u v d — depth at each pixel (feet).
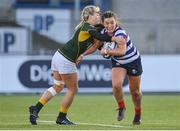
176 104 144.05
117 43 95.25
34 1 220.02
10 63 177.58
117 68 97.45
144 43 195.11
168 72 177.78
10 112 127.03
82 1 216.13
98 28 97.66
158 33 193.57
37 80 177.47
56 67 97.66
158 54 178.60
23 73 177.58
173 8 224.53
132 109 133.49
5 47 190.80
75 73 97.55
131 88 99.81
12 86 177.78
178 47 193.98
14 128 90.17
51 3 219.00
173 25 194.29
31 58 177.78
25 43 191.01
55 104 146.51
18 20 193.16
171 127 93.66
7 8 224.12
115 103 147.33
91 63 175.42
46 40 190.60
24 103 148.66
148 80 177.88
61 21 190.80
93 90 176.04
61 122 97.86
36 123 97.71
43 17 191.93
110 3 222.07
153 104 143.95
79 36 96.27
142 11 224.33
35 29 191.62
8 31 191.31
